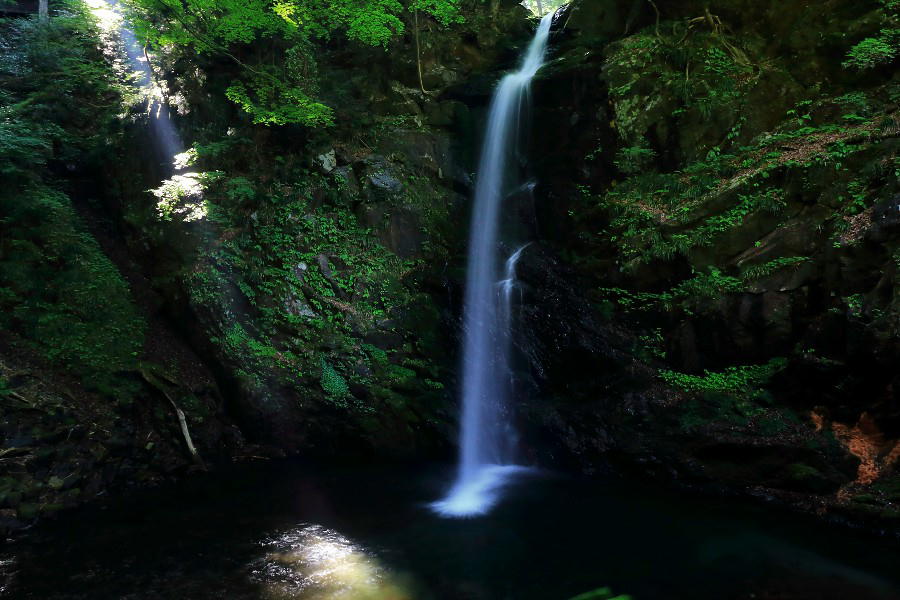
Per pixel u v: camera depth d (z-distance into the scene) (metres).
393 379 10.71
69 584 5.73
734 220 9.34
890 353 6.96
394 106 13.81
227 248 11.24
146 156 12.48
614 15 13.37
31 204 10.98
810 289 8.39
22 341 9.43
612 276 10.67
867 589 5.51
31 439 7.82
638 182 10.87
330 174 12.01
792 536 6.77
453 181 13.16
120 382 9.65
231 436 10.57
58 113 13.01
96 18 13.52
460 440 10.16
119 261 11.91
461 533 7.02
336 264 11.45
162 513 7.73
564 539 6.79
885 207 7.55
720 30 11.43
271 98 11.81
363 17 11.73
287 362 10.70
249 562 6.22
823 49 10.21
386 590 5.59
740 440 8.20
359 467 9.86
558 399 10.14
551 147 12.36
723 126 10.35
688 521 7.26
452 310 11.52
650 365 9.78
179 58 12.43
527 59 14.45
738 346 8.97
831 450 7.65
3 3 15.73
